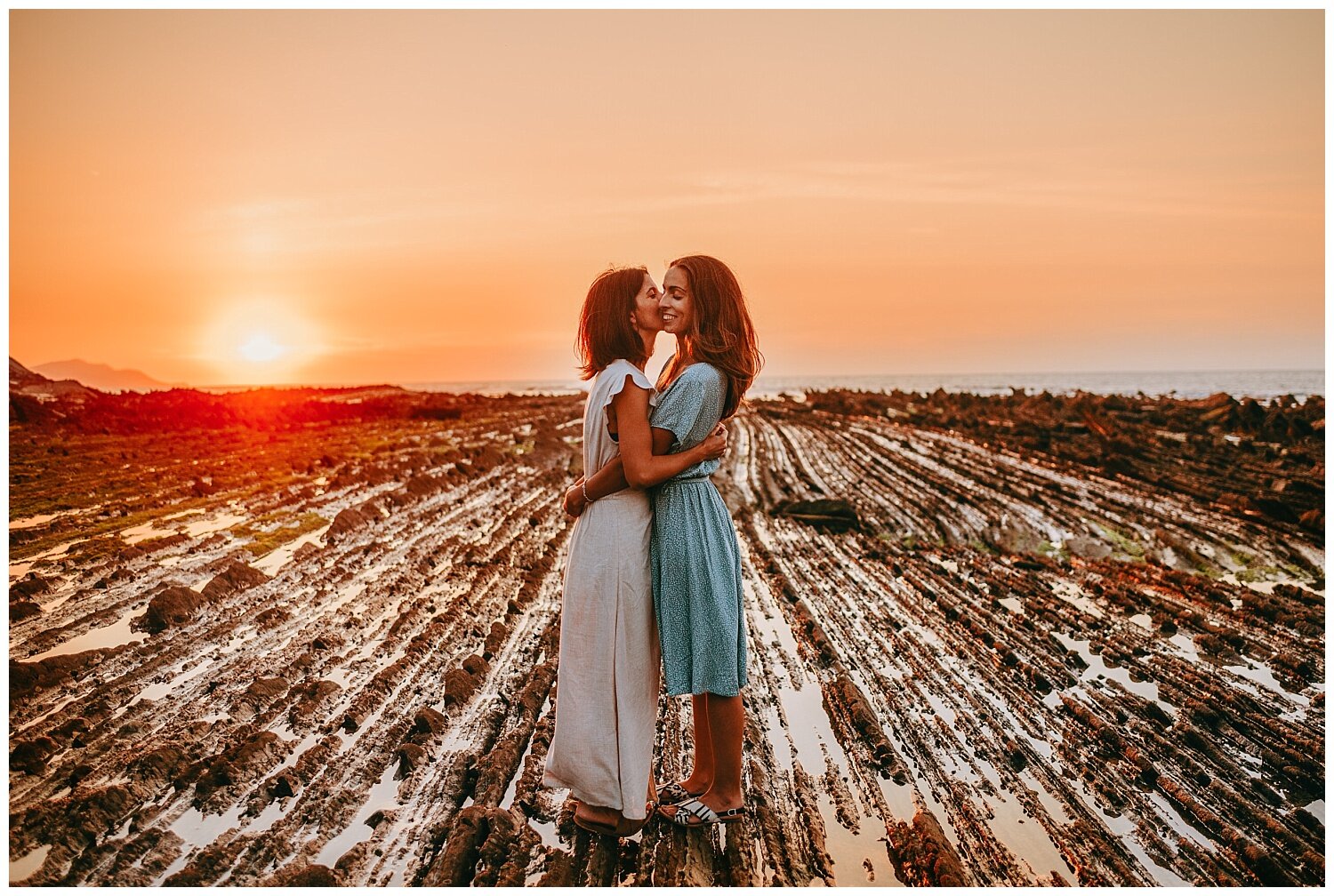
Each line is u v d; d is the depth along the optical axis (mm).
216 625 5137
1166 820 3320
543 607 5863
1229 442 15727
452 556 7129
